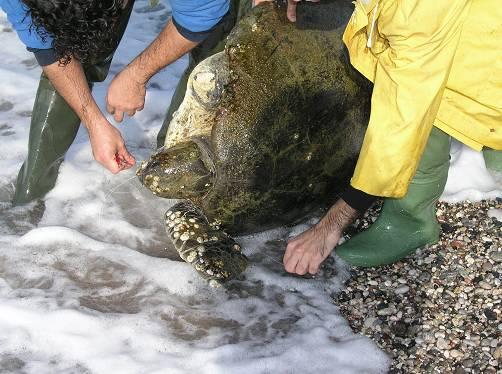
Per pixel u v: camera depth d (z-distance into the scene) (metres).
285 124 1.99
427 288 2.03
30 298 1.94
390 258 2.09
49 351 1.81
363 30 1.76
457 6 1.53
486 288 2.02
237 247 2.06
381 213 2.10
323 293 2.04
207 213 2.06
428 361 1.84
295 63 1.99
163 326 1.90
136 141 2.51
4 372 1.75
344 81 2.03
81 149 2.44
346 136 2.06
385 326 1.93
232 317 1.95
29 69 2.84
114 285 2.01
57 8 1.43
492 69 1.69
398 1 1.55
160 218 2.25
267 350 1.85
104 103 2.62
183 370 1.78
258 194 2.03
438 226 2.15
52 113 2.11
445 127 1.82
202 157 1.99
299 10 2.02
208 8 1.77
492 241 2.15
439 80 1.62
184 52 1.88
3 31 3.07
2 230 2.15
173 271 2.05
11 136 2.49
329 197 2.15
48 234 2.11
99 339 1.85
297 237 2.08
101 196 2.29
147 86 2.77
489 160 2.39
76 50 1.55
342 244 2.14
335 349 1.86
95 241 2.13
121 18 1.91
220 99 1.97
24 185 2.21
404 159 1.73
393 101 1.67
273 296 2.02
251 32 1.98
